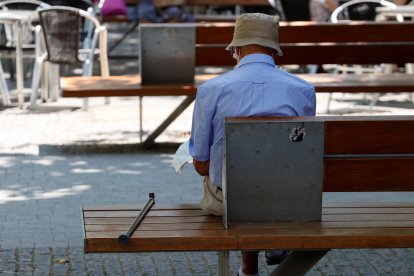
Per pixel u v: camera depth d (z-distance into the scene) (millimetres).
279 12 23141
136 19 25297
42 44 20844
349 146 7719
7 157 15625
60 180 14164
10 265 10242
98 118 19391
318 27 15773
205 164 8141
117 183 14047
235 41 8258
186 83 15695
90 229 7645
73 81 16094
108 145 16766
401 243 7578
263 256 10672
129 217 8047
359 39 15906
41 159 15539
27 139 17125
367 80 16359
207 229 7684
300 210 7848
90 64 20453
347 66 22688
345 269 10305
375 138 7715
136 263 10438
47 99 21562
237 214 7836
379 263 10539
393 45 15961
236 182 7738
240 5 26188
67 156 15805
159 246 7434
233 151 7664
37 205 12750
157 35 15383
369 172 7781
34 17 21328
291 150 7688
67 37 19500
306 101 8125
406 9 21469
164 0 25188
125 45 30625
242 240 7480
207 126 8023
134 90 15188
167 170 14938
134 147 16625
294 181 7758
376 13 22703
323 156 7719
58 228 11656
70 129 18188
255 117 7746
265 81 8039
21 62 20438
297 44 15820
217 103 7984
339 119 7680
